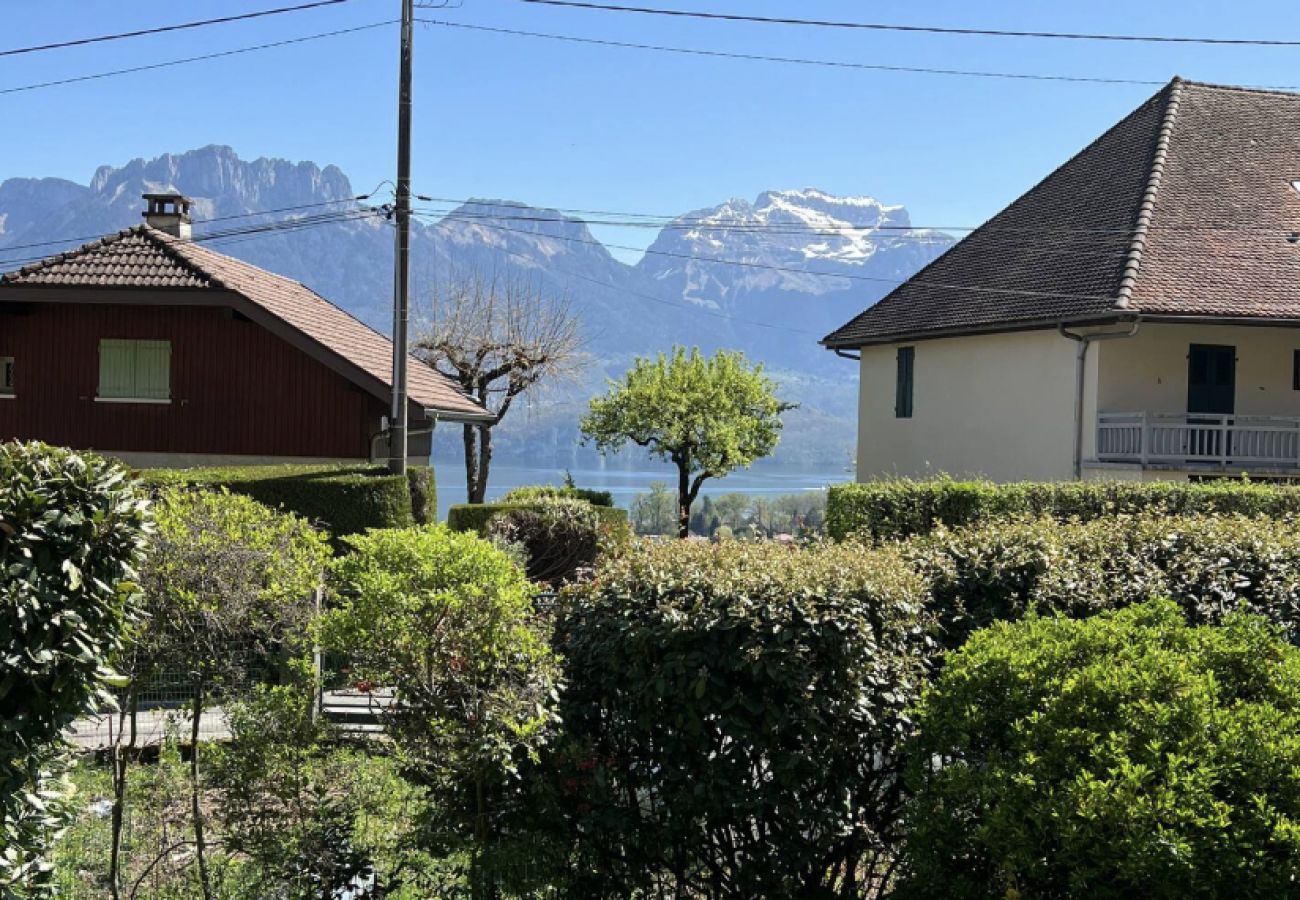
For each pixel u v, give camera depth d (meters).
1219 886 4.75
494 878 5.77
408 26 19.08
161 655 6.17
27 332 23.88
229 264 26.31
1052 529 8.05
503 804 5.98
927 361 26.88
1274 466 21.14
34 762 4.73
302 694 6.23
